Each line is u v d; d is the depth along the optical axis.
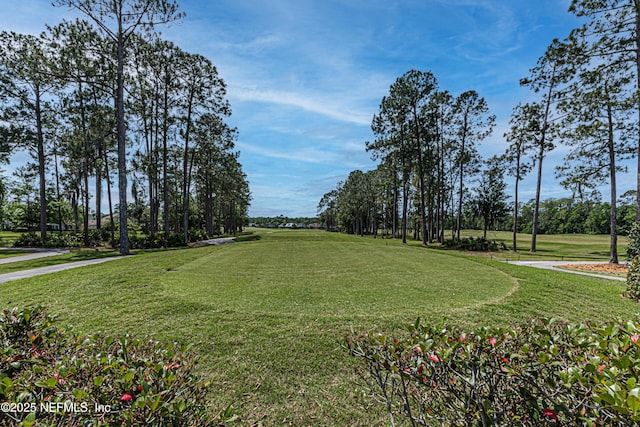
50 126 19.00
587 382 1.08
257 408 2.28
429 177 23.98
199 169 28.81
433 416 1.52
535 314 4.07
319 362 2.89
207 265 8.27
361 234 47.28
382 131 22.03
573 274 7.57
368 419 2.15
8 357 1.49
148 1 12.86
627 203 13.70
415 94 20.28
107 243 20.05
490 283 5.91
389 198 38.34
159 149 22.44
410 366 1.43
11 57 13.73
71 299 4.77
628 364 1.09
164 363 1.44
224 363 2.88
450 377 1.38
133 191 27.75
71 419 1.12
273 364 2.86
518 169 17.31
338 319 3.84
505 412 1.25
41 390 1.21
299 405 2.32
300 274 6.95
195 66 19.88
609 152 11.57
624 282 6.52
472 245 18.73
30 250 16.11
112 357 1.43
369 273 7.08
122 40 14.01
